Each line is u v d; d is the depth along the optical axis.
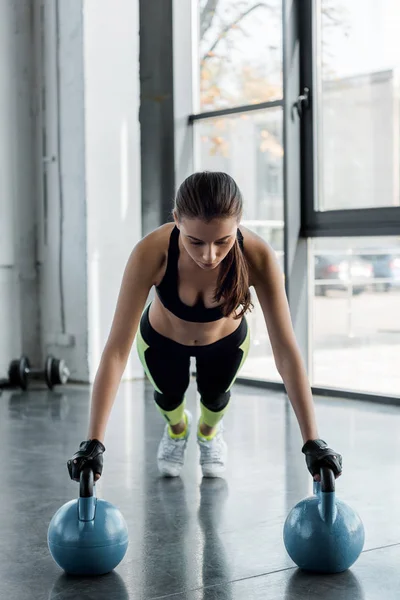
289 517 2.02
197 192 1.79
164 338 2.49
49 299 5.26
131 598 1.83
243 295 2.10
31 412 4.16
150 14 5.17
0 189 5.13
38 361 5.36
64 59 5.04
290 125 4.53
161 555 2.11
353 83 4.36
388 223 4.23
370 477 2.86
